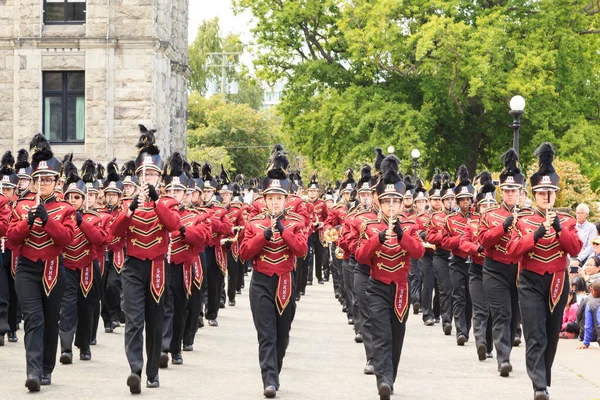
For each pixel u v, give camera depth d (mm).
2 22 37969
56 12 38188
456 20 49812
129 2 37844
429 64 46312
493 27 45844
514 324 15406
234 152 85938
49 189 13375
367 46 47125
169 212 13242
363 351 17516
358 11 47469
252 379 14344
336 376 14734
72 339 15469
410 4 48000
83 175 17906
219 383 13961
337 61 51938
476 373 15203
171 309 15469
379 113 46375
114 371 14781
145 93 37875
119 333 19297
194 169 19250
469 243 16484
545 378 12648
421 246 12797
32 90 37969
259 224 13086
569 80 49094
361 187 14977
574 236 12633
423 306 21891
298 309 25281
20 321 19172
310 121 50844
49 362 13453
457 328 18484
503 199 14938
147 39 37719
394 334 12922
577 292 19281
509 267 15094
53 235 13016
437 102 48188
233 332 19891
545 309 12789
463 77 47219
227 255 24531
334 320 22734
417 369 15555
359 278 14172
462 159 51812
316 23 51031
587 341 17641
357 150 46781
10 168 16641
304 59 52000
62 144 38188
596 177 49656
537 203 13039
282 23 50125
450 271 18562
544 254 12727
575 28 50438
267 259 13016
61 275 13414
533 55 46125
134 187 16109
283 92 52062
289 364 15914
